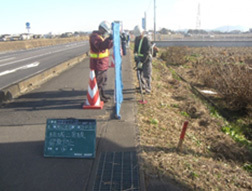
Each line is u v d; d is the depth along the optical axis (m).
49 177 3.03
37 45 39.16
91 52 5.63
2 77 10.52
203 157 3.93
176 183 2.95
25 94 7.07
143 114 5.30
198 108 6.58
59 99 6.49
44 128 4.53
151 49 6.70
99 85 5.84
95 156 3.49
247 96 7.12
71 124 3.55
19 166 3.27
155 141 4.05
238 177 3.33
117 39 4.84
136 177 3.03
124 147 3.76
